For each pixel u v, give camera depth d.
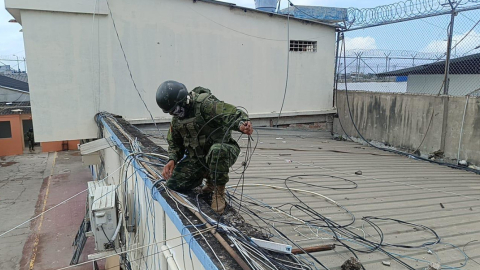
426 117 8.23
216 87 10.24
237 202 3.91
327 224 3.43
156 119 9.56
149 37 9.23
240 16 10.21
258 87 10.82
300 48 11.42
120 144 5.30
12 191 15.23
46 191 15.17
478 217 3.90
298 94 11.41
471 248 3.06
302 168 6.18
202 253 2.12
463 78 9.76
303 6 11.09
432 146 8.08
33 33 8.18
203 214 2.60
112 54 8.92
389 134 9.45
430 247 3.06
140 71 9.27
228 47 10.21
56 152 24.44
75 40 8.55
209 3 9.75
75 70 8.66
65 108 8.73
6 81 33.50
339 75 11.77
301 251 2.70
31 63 8.26
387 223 3.61
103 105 9.04
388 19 9.36
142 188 4.16
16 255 9.39
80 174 18.11
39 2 8.02
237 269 1.89
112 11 8.74
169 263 2.88
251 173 5.61
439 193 4.90
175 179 3.08
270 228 3.27
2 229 11.11
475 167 7.00
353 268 2.54
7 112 23.56
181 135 3.00
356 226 3.49
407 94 8.80
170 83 2.71
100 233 4.75
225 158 2.78
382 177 5.79
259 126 11.05
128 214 4.93
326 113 11.75
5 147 23.41
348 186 5.04
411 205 4.27
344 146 9.70
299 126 11.62
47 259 9.16
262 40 10.62
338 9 11.20
